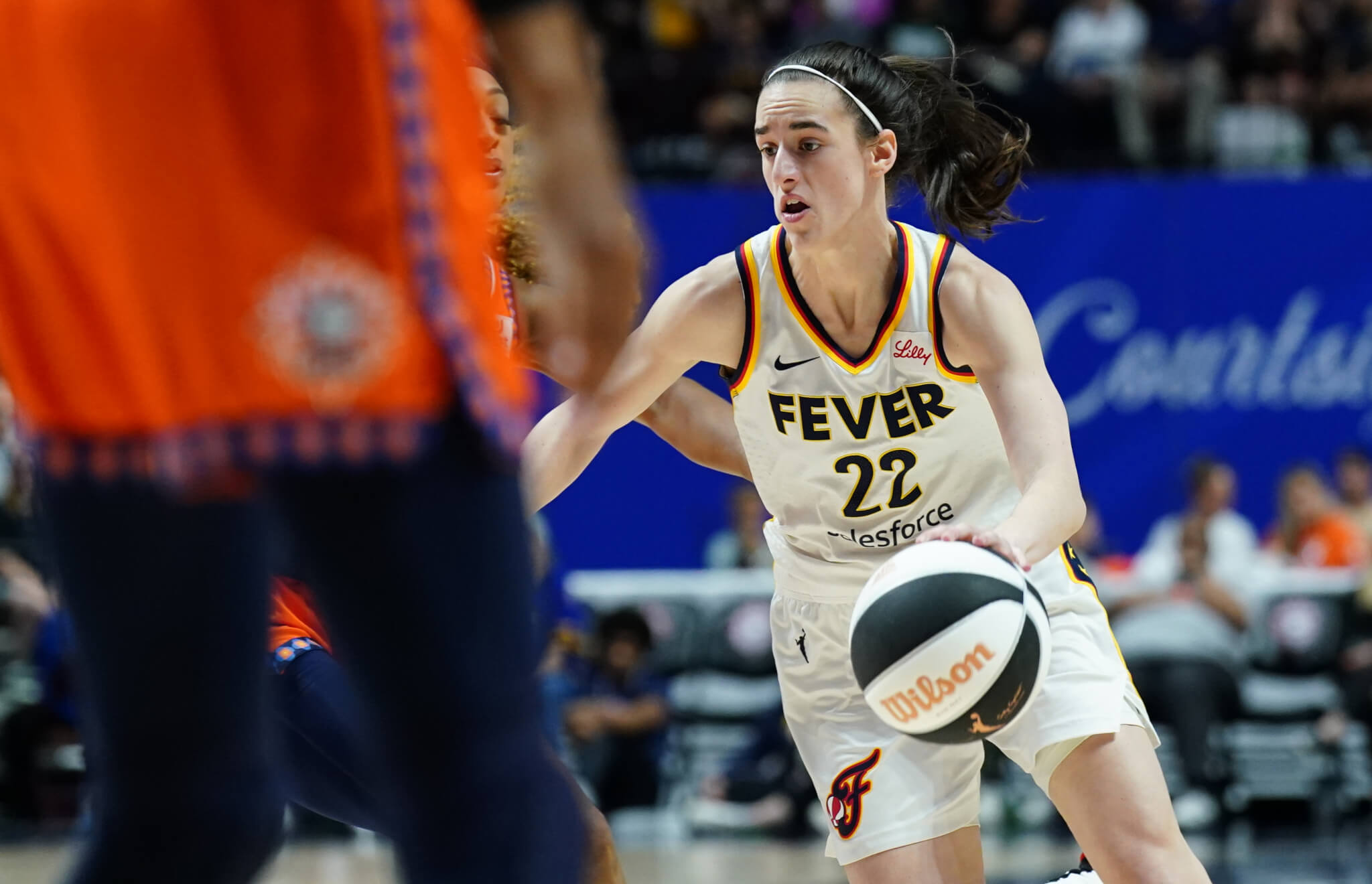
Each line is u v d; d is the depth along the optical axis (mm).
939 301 7102
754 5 28953
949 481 7516
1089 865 7910
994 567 6180
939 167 7832
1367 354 23125
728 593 19719
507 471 3650
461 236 3531
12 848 17266
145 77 3400
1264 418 23266
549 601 13859
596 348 3578
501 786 3635
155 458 3551
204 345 3443
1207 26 27641
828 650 7691
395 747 3633
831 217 6941
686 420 8281
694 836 18453
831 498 7547
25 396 3709
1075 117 25328
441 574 3531
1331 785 18797
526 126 3580
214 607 3768
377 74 3432
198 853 3889
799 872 15578
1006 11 27625
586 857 3818
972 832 7547
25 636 20312
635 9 28812
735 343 7387
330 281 3422
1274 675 19125
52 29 3453
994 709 6141
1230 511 23250
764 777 18906
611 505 23438
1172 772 18688
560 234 3504
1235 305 23344
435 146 3477
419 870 3654
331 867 15961
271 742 4117
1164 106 25172
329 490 3480
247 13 3389
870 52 7203
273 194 3422
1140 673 18328
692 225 23484
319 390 3424
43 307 3619
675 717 19359
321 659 6777
